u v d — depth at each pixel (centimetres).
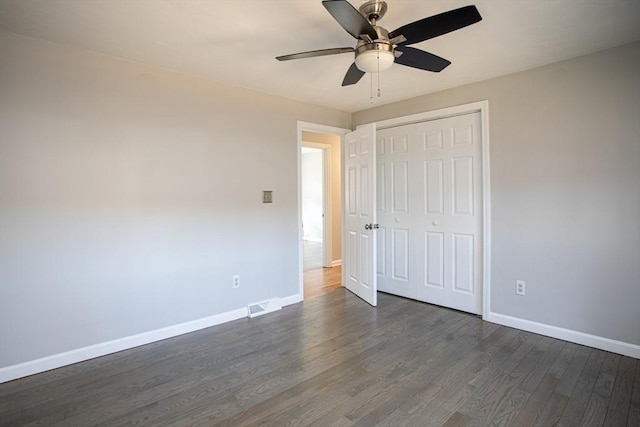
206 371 240
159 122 289
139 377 232
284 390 215
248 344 283
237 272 341
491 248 322
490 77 313
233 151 335
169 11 199
